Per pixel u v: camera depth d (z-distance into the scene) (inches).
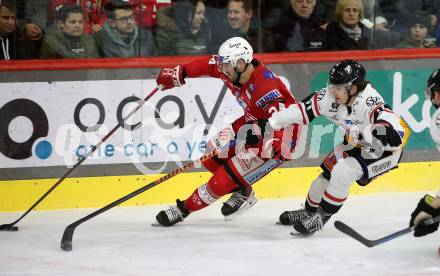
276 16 694.5
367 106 538.9
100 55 668.7
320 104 552.1
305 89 699.4
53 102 654.5
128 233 594.9
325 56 698.8
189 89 674.8
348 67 529.0
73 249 553.9
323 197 562.9
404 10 716.0
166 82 622.2
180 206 608.4
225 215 628.4
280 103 569.0
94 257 535.2
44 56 660.7
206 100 679.7
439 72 487.8
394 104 715.4
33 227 611.5
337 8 701.3
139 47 676.7
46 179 660.7
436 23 725.3
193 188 685.9
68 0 655.8
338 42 708.7
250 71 575.2
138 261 526.3
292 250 550.3
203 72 615.5
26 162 655.8
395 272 502.3
